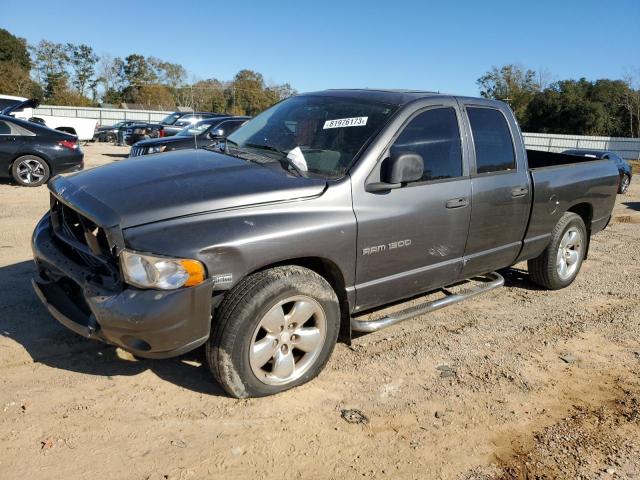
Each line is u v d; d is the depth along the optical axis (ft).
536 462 9.80
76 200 10.53
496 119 15.17
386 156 12.18
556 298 18.20
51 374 11.41
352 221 11.37
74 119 80.79
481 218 14.25
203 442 9.66
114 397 10.77
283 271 10.64
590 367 13.47
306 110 14.10
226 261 9.84
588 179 18.19
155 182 10.86
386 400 11.39
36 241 12.00
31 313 13.99
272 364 10.94
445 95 14.12
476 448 10.09
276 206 10.64
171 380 11.50
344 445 9.88
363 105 13.39
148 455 9.23
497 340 14.65
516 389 12.20
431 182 13.00
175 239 9.56
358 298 12.09
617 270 22.15
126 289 9.57
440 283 14.08
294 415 10.61
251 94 246.27
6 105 55.21
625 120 187.21
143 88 247.50
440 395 11.74
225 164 12.02
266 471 9.09
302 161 12.10
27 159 34.96
